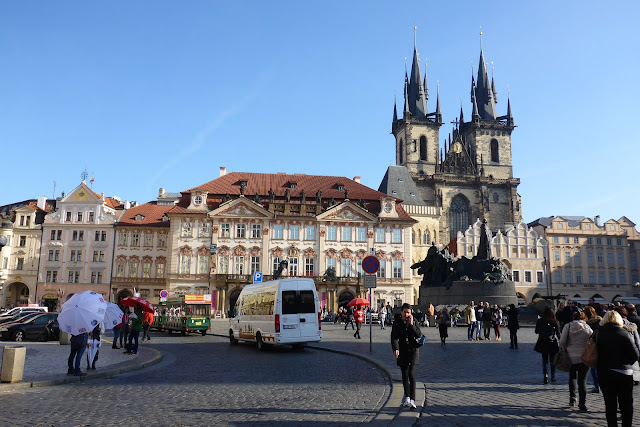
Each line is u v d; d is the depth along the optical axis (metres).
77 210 92.94
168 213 86.62
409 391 12.90
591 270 118.25
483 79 158.62
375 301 88.44
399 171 126.31
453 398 13.91
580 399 12.42
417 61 154.12
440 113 150.62
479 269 46.47
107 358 23.97
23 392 15.38
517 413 12.16
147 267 91.81
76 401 13.96
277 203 89.75
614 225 120.69
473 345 29.38
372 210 92.94
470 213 141.12
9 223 91.06
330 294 86.75
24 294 93.25
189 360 24.28
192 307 46.41
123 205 106.56
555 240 118.50
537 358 23.00
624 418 9.66
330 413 12.32
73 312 18.05
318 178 99.25
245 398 14.27
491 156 153.75
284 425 11.20
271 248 87.81
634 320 16.02
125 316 29.58
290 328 29.06
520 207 144.12
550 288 115.81
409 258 90.56
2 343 34.19
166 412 12.53
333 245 89.31
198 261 86.25
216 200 90.19
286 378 18.12
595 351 10.15
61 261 91.31
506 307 45.00
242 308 33.88
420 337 13.00
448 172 146.38
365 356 24.11
